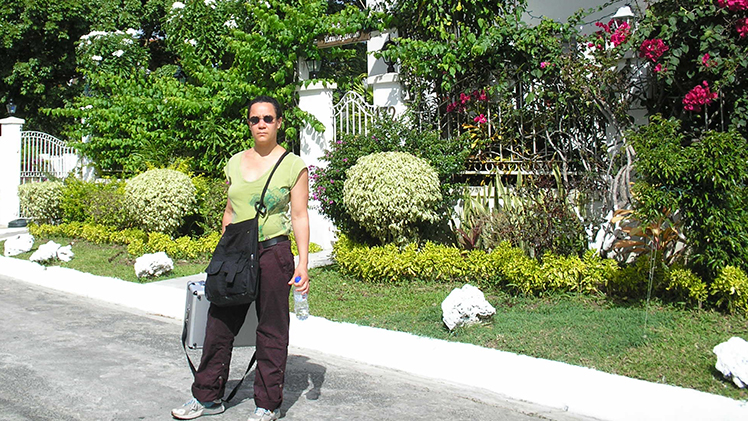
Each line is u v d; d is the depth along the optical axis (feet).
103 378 15.98
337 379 16.22
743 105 23.29
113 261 32.65
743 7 21.74
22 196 44.09
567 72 25.23
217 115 37.19
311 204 34.96
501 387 15.19
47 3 63.57
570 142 26.66
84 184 43.39
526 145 28.30
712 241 19.40
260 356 12.80
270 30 35.06
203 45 45.09
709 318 18.95
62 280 28.81
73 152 51.55
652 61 23.89
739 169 17.67
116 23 68.44
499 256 23.11
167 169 34.32
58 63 68.80
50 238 41.45
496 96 28.27
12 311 23.52
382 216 25.09
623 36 24.04
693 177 18.29
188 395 14.83
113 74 49.73
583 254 23.35
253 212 12.69
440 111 29.76
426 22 29.78
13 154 50.80
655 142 18.61
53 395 14.70
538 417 13.78
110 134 43.86
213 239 32.73
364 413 13.85
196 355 18.13
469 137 28.45
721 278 19.12
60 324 21.62
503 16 29.94
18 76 65.51
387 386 15.74
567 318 19.33
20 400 14.37
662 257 21.06
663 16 24.17
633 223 22.57
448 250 24.79
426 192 25.08
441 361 16.81
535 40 26.25
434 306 21.63
